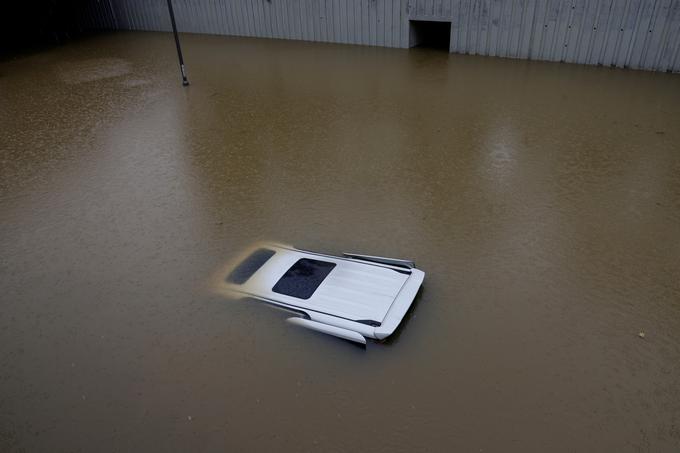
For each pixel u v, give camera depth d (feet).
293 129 23.26
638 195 16.79
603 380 10.35
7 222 16.67
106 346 11.67
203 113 25.75
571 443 9.18
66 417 10.09
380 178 18.53
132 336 11.90
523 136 21.47
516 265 13.67
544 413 9.73
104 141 22.79
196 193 18.03
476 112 24.22
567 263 13.70
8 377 11.01
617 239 14.61
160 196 17.95
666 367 10.59
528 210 16.17
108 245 15.29
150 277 13.83
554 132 21.71
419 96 26.68
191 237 15.49
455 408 9.87
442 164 19.36
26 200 18.01
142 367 11.09
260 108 26.09
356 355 11.07
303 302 12.14
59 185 18.99
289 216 16.38
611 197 16.74
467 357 10.94
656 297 12.42
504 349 11.10
